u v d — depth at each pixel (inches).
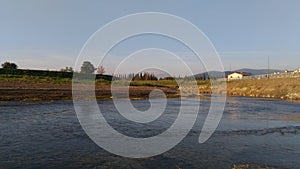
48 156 560.1
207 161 546.3
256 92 2965.1
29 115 1095.0
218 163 534.0
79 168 494.9
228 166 517.0
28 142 666.8
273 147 663.1
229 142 713.6
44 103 1560.0
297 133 838.5
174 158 566.3
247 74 5556.1
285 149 644.1
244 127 940.0
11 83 2768.2
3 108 1284.4
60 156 562.6
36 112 1186.0
